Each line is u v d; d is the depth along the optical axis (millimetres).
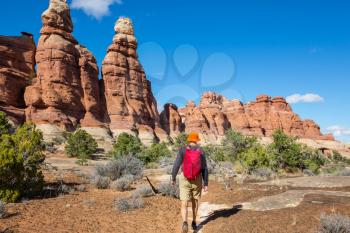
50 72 71312
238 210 7207
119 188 12367
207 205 8562
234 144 31938
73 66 76312
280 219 5902
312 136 142375
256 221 5980
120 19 97812
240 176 15438
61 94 71125
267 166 18641
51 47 73000
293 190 9047
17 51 75500
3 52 72438
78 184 14047
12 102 66750
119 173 16359
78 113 73875
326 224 5039
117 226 7055
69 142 41125
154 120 95812
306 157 29484
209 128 127188
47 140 56781
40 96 68000
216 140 119875
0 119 25406
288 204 7199
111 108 83500
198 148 6223
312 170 24766
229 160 28625
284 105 148125
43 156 11992
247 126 136375
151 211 8398
